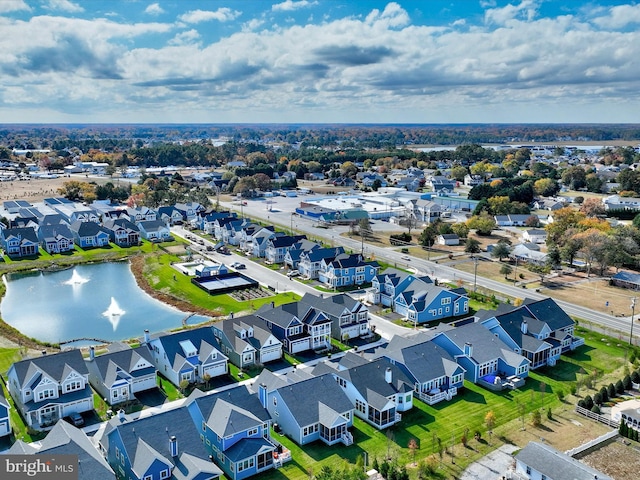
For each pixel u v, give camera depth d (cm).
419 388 7469
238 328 8612
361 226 18125
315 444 6366
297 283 12756
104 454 5928
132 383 7394
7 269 13912
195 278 12769
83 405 6950
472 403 7400
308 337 8988
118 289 12675
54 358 7094
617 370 8375
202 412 6162
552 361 8619
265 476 5756
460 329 8500
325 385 6850
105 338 9719
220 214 18700
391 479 5494
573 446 6306
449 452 6181
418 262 14638
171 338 8012
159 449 5506
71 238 15938
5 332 9562
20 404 6825
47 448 5172
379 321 10344
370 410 6819
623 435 6506
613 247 13775
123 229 16738
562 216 18225
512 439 6462
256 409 6431
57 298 12000
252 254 15488
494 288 12462
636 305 11444
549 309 9619
